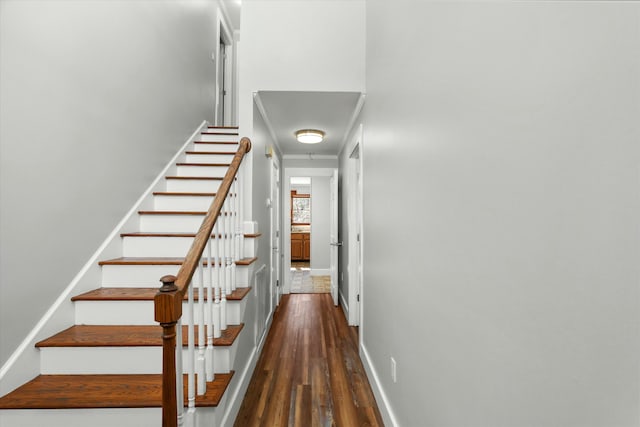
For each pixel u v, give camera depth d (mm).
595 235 463
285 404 1952
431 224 1107
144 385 1416
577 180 494
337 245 4344
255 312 2451
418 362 1243
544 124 564
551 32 547
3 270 1323
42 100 1516
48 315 1546
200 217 2406
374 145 2129
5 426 1271
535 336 588
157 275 1947
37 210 1489
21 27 1396
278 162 4199
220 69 5523
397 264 1550
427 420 1148
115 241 2096
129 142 2301
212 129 4098
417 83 1249
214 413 1369
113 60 2102
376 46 2049
